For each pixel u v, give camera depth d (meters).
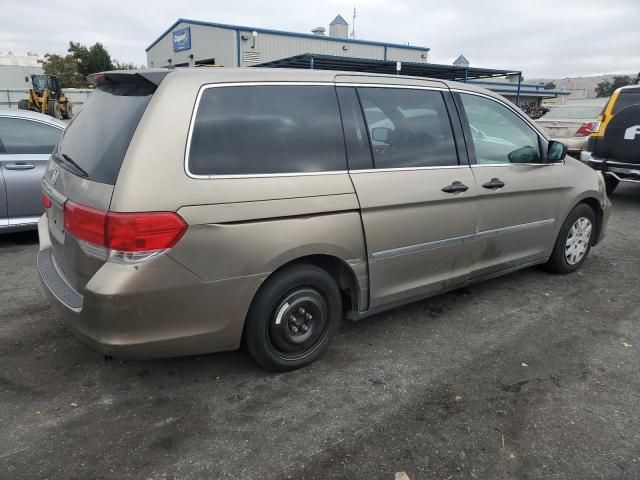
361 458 2.53
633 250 6.07
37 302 4.27
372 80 3.50
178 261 2.63
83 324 2.68
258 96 2.99
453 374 3.30
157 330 2.69
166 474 2.39
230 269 2.79
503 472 2.46
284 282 3.04
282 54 25.25
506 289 4.74
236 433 2.69
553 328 3.97
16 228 5.71
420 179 3.55
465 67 19.17
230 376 3.23
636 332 3.92
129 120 2.76
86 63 48.00
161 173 2.60
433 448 2.61
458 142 3.87
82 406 2.89
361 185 3.26
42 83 22.84
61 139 3.51
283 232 2.93
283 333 3.14
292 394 3.05
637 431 2.77
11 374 3.20
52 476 2.37
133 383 3.13
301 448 2.59
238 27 23.81
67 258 2.93
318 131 3.17
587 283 4.92
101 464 2.45
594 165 8.94
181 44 28.70
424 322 4.05
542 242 4.66
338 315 3.41
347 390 3.10
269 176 2.91
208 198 2.69
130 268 2.54
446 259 3.86
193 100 2.77
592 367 3.41
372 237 3.34
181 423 2.77
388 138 3.49
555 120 13.55
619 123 8.48
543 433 2.74
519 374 3.31
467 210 3.88
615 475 2.45
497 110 4.25
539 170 4.45
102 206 2.57
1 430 2.67
